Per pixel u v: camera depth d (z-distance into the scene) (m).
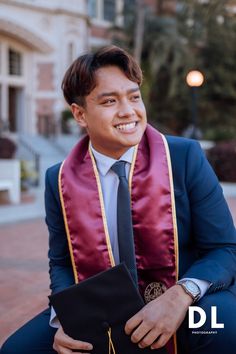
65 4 23.02
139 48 22.61
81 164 2.28
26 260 6.12
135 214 2.13
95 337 2.02
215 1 25.22
